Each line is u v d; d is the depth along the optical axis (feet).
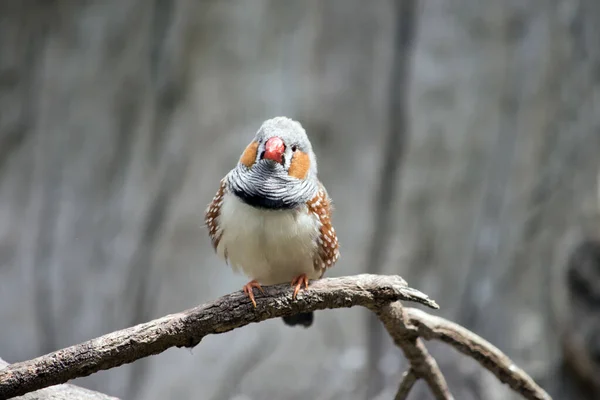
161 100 39.68
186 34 39.40
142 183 39.65
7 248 39.60
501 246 39.91
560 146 40.32
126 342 14.40
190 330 15.23
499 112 40.06
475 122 39.99
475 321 39.65
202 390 38.42
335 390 38.01
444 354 37.45
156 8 39.63
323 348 38.83
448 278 39.73
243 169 17.35
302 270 18.43
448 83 39.91
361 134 39.73
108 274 39.42
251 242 17.35
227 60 39.29
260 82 39.17
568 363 38.81
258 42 39.34
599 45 40.83
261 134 17.56
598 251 38.91
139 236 39.55
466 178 39.99
